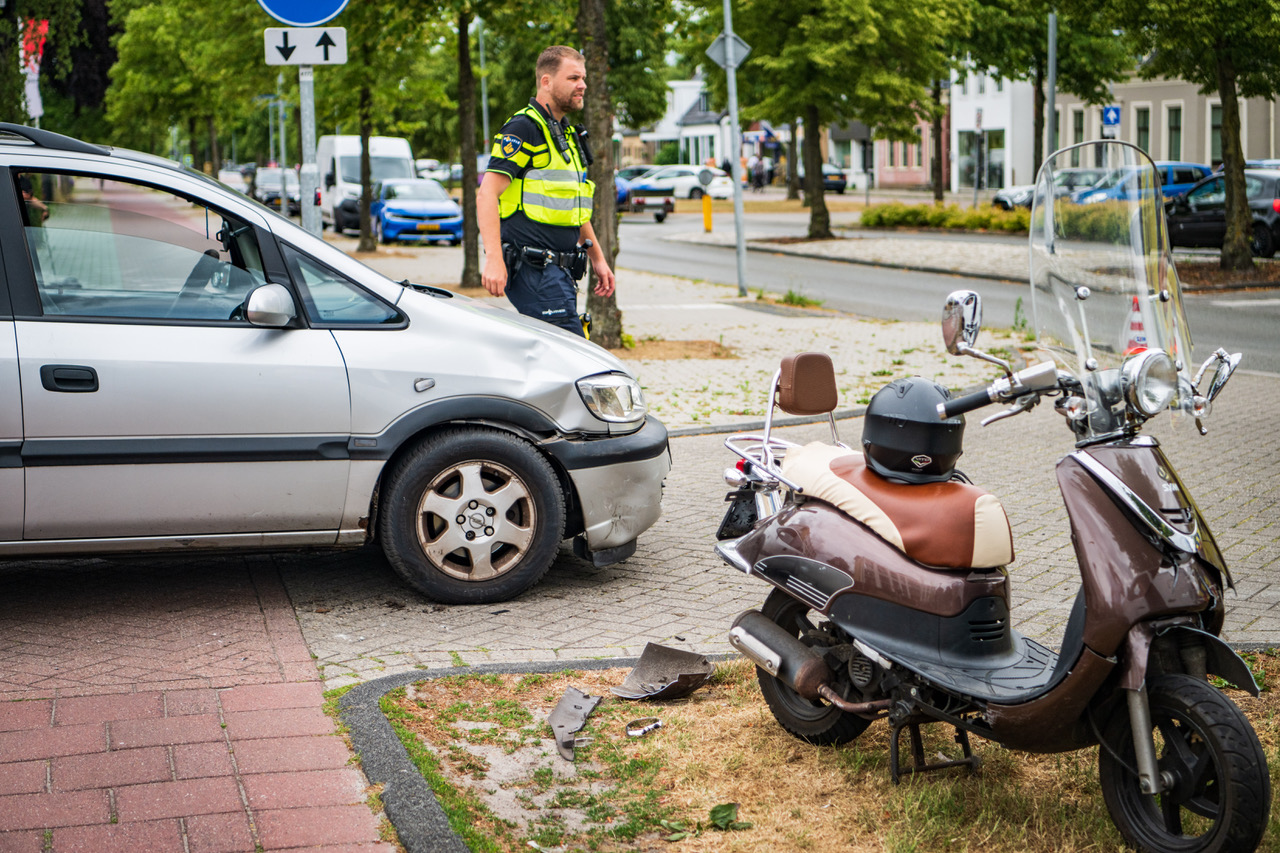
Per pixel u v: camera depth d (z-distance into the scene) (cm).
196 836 346
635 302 2084
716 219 5016
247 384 548
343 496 564
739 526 446
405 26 2014
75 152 547
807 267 2873
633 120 6331
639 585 618
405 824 349
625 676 486
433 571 577
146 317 548
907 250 3141
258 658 500
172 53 4009
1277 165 3503
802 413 435
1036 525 722
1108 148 382
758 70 3491
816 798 387
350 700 442
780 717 429
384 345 569
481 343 584
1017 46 3934
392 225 3538
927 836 356
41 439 529
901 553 384
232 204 564
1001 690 361
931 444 388
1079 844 354
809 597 396
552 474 586
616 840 357
